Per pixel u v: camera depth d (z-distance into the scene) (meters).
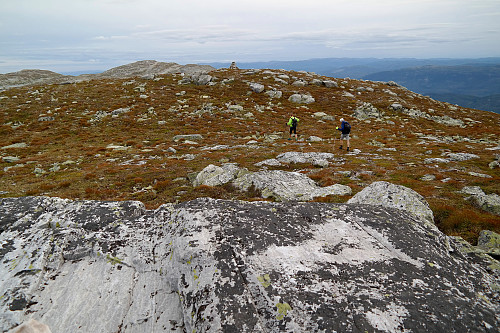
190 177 22.80
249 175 20.08
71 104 61.41
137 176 24.36
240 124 53.28
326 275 6.26
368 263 6.74
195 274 6.34
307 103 72.19
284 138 43.84
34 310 5.81
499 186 17.83
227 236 7.21
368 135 47.28
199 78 84.50
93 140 43.38
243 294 5.70
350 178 21.52
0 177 26.45
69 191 20.97
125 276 6.86
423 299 5.69
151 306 6.25
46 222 7.84
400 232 7.96
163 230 7.98
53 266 6.86
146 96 67.56
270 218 8.24
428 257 7.03
